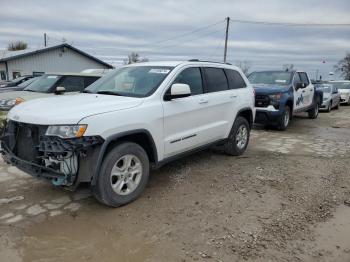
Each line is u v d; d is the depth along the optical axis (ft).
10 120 13.87
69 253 10.55
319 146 26.78
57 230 11.91
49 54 99.66
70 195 14.93
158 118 14.82
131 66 18.21
